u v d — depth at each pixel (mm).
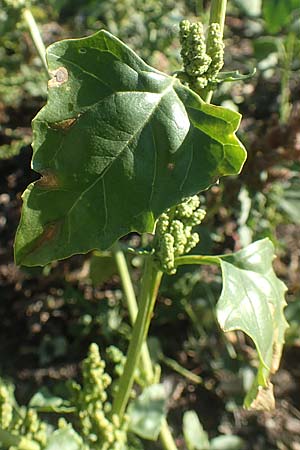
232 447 417
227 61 568
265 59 521
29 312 498
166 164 216
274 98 519
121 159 215
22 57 586
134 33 579
